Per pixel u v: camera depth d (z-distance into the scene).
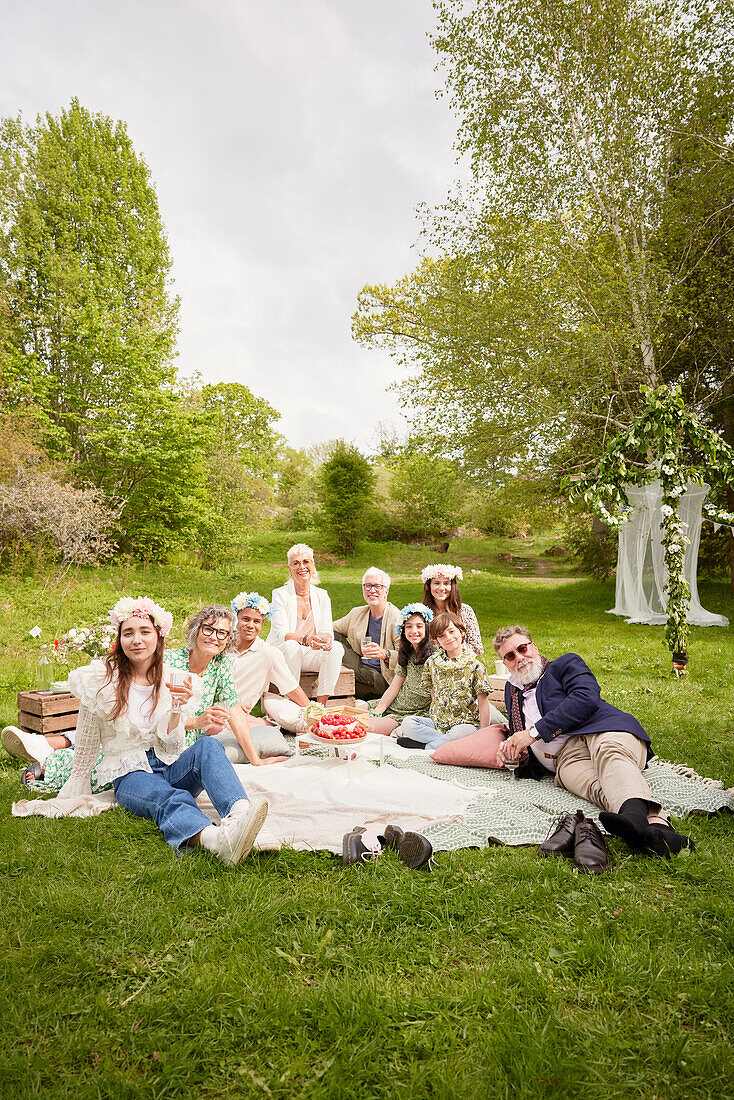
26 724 4.79
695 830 3.46
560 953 2.30
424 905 2.62
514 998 2.07
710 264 14.72
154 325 23.70
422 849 2.97
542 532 38.12
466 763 4.59
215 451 25.70
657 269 13.62
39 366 21.70
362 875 2.88
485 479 15.55
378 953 2.32
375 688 6.60
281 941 2.38
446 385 15.27
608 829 3.15
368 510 36.00
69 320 23.05
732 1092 1.70
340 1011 1.98
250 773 4.32
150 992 2.09
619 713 3.89
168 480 22.22
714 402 15.21
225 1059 1.82
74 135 25.05
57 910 2.56
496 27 14.47
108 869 2.95
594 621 14.55
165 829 3.28
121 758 3.71
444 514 34.03
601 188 14.74
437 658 5.26
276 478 52.62
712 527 15.73
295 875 2.94
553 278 13.61
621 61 14.16
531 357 14.22
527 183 14.53
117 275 25.72
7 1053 1.82
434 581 5.99
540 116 14.77
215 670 4.38
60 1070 1.78
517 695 4.38
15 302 22.95
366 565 31.11
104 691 3.59
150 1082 1.73
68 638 5.25
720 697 6.97
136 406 21.86
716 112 14.09
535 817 3.59
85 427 23.03
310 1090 1.71
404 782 4.15
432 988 2.12
